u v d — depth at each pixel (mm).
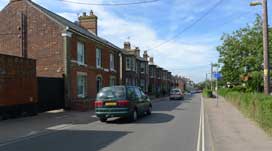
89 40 29047
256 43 29078
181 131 13477
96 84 30766
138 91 19453
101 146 10117
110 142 10828
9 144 10719
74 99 25594
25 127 14812
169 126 15125
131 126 15219
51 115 20391
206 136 12156
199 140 11266
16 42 25922
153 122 16844
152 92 61281
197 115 20719
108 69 34375
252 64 28359
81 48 27766
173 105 32062
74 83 25922
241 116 19234
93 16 36750
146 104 20125
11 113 18234
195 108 27406
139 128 14461
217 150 9125
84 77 28125
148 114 21078
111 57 36031
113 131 13555
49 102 23203
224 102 36688
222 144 10055
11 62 18266
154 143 10656
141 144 10469
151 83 67812
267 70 16469
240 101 22578
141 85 56375
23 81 19312
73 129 14328
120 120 18078
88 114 21297
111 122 17141
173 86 104562
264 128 12586
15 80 18594
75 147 10000
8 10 26250
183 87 128250
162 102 38938
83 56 27953
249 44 29859
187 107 28766
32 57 25484
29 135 12609
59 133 13133
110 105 17016
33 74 20328
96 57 31047
